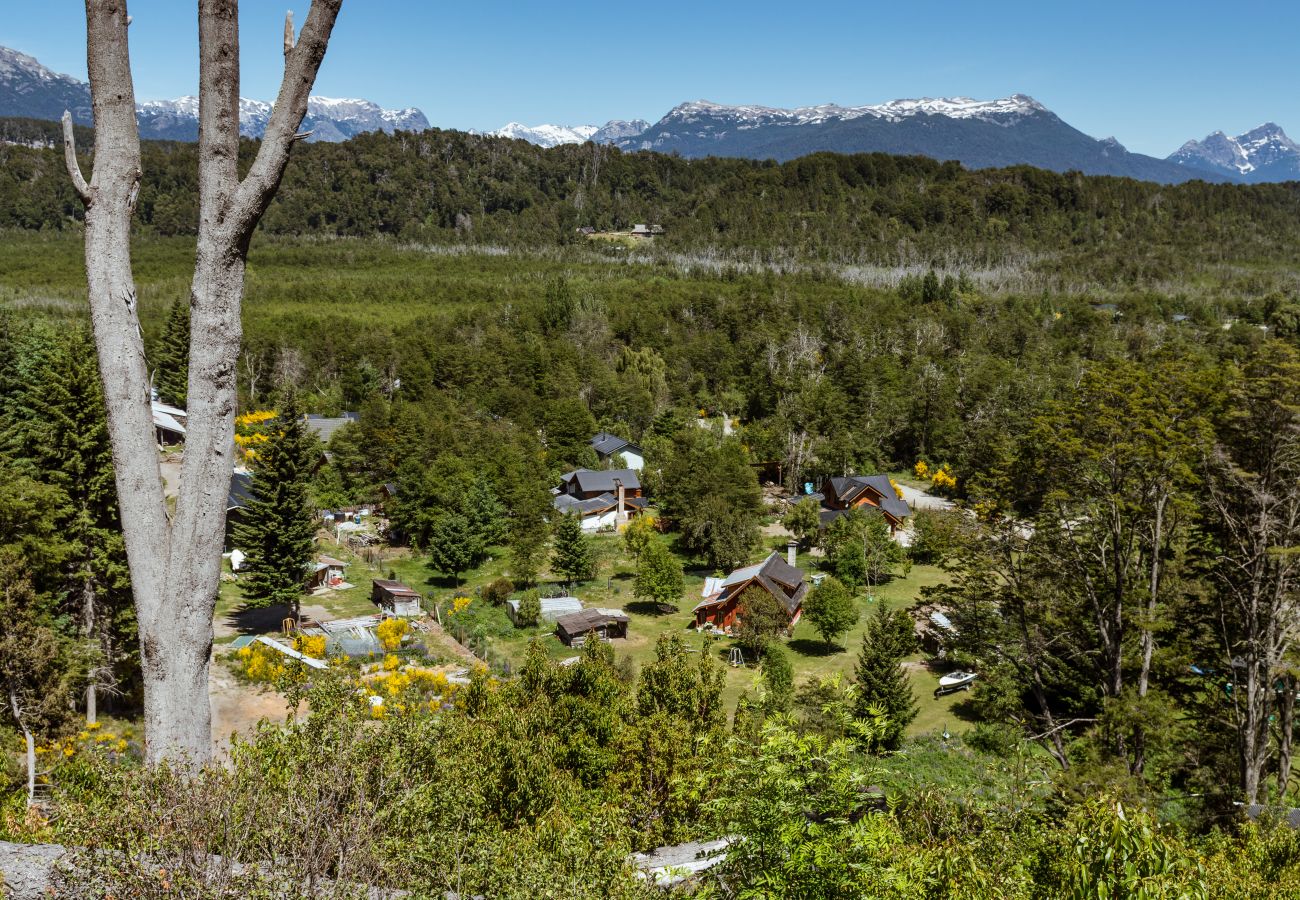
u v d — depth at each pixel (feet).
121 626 89.35
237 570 143.23
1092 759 59.93
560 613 141.28
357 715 28.14
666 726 48.52
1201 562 73.82
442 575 163.94
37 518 84.12
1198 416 68.28
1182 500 67.41
